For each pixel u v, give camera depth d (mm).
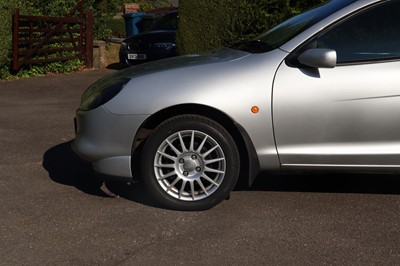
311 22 4176
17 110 8062
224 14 8102
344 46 3992
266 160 4020
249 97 3918
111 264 3252
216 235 3666
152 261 3289
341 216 4008
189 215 4023
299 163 4020
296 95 3918
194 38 8617
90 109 4141
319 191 4566
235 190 4594
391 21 3996
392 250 3439
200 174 4059
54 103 8672
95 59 13047
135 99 3969
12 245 3496
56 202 4281
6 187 4637
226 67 4008
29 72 11500
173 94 3922
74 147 4355
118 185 4695
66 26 12219
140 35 11500
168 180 4105
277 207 4191
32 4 11844
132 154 4062
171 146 4020
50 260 3297
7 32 10633
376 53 3961
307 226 3820
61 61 12188
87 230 3742
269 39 4418
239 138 4160
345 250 3439
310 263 3268
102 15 14688
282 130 3959
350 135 3955
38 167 5250
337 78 3908
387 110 3906
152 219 3943
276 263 3264
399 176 4957
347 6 4066
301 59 3885
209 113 4047
